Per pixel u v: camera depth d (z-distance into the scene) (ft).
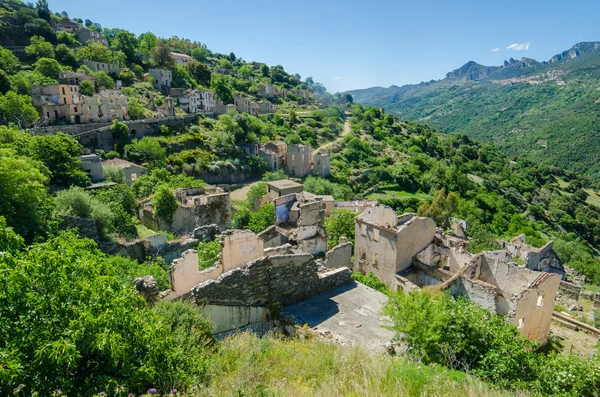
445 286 83.97
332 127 472.85
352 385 29.63
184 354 31.32
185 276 51.75
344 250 102.99
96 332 25.11
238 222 149.89
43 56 336.49
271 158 315.37
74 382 25.21
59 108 244.83
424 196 325.01
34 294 25.04
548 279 82.48
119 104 271.90
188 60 527.40
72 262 29.96
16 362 22.04
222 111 384.68
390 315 42.96
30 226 75.31
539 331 85.56
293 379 31.83
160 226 125.08
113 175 181.27
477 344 39.70
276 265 49.93
